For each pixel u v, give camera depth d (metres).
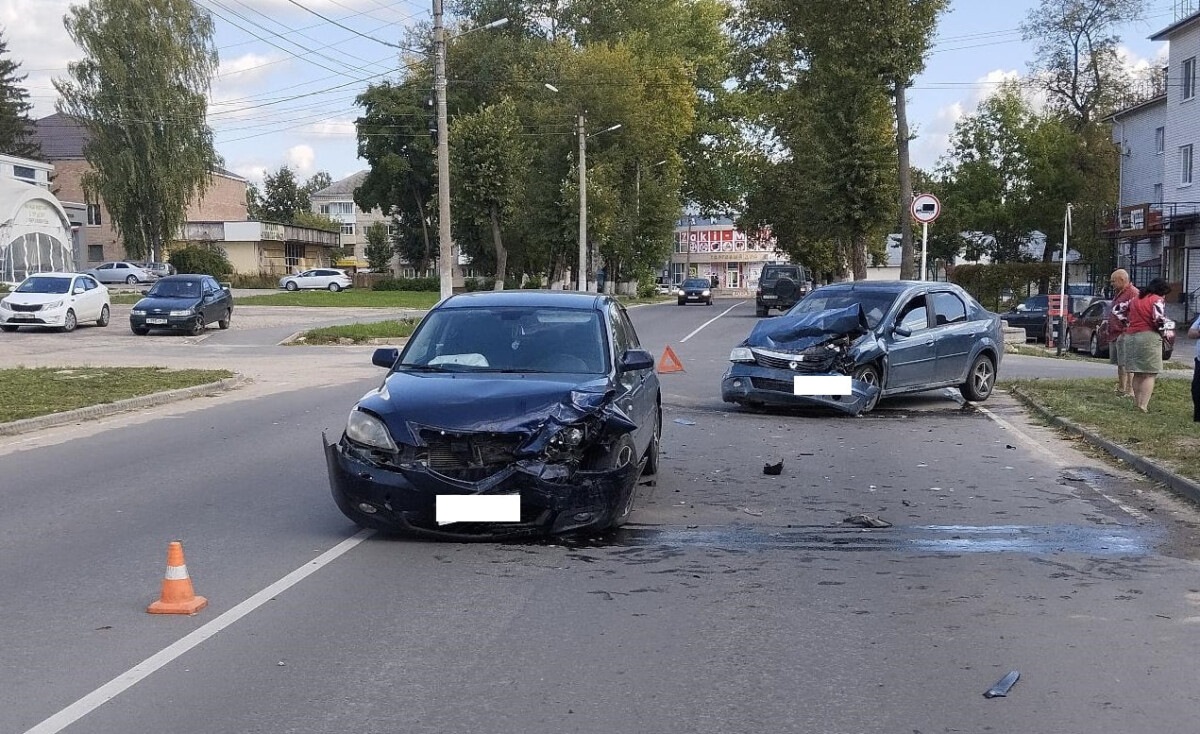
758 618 5.71
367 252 114.00
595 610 5.84
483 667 4.96
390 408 7.11
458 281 85.50
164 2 61.44
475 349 8.23
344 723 4.31
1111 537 7.54
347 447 7.13
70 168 81.94
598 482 7.00
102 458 10.96
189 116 62.34
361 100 75.44
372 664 5.00
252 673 4.88
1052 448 11.45
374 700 4.55
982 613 5.80
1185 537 7.54
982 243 63.25
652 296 77.69
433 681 4.78
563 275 61.44
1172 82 45.47
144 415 14.44
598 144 54.97
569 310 8.68
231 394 16.95
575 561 6.87
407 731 4.23
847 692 4.65
